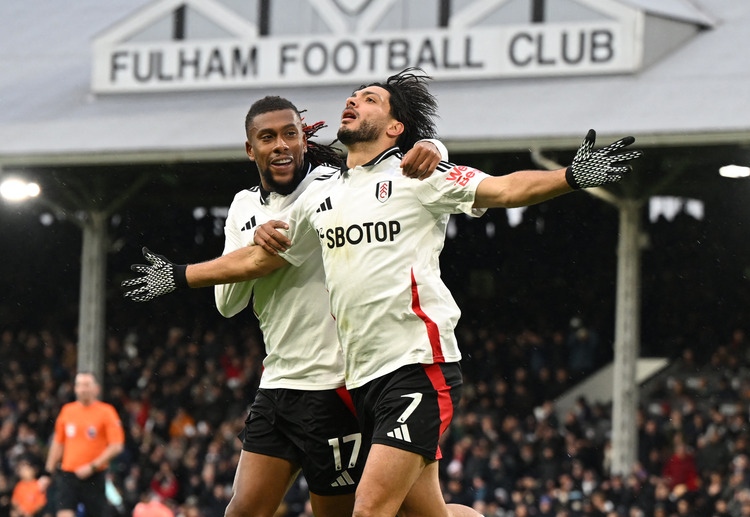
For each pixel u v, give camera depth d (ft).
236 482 25.52
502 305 90.89
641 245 70.90
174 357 87.51
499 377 82.38
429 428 21.95
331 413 24.67
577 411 75.10
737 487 62.13
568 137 65.62
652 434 70.33
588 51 70.38
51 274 98.32
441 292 22.39
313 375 24.70
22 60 84.07
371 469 21.81
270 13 75.61
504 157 74.28
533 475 68.69
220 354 87.61
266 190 25.00
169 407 82.69
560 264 90.48
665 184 70.38
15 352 92.73
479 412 76.84
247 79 75.72
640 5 69.77
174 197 90.33
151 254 24.73
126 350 91.61
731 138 63.31
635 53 69.41
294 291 24.62
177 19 77.30
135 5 87.61
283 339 24.91
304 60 74.49
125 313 95.40
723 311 84.99
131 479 72.54
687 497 63.26
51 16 87.97
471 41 72.08
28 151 74.33
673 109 65.82
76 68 82.28
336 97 72.74
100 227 80.89
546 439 69.77
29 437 81.05
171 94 77.41
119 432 50.62
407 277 22.12
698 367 82.38
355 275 22.33
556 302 89.92
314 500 25.70
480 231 92.27
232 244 25.55
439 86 72.23
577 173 20.51
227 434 78.64
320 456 24.88
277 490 25.43
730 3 74.38
